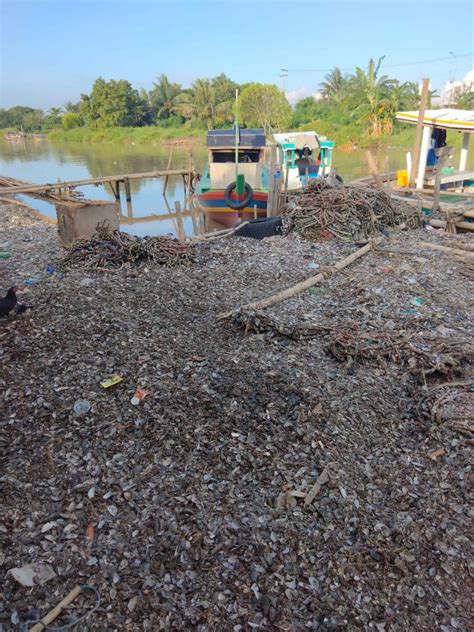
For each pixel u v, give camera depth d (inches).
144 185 1072.2
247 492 149.0
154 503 143.2
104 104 2834.6
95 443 165.0
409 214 481.1
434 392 197.6
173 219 740.0
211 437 169.8
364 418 184.4
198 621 113.0
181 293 309.6
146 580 121.0
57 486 147.1
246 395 191.8
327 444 169.3
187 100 2723.9
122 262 361.7
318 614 116.3
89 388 193.5
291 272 351.9
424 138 636.7
